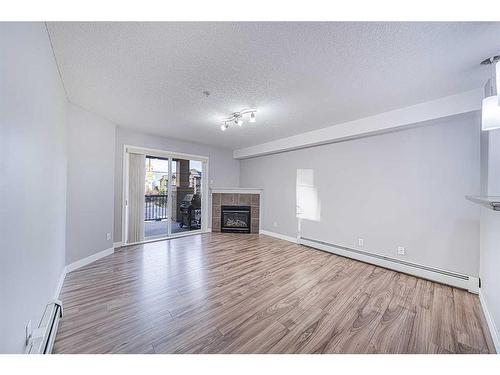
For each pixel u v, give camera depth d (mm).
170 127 3996
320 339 1653
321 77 2104
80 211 3111
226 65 1918
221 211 5867
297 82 2211
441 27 1410
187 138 4895
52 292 1952
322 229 4242
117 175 4070
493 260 1817
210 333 1707
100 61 1874
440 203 2762
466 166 2578
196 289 2465
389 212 3246
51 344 1444
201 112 3154
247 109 2988
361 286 2600
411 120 2770
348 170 3820
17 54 1042
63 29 1477
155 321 1852
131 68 1984
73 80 2227
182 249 4117
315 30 1459
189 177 5855
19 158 1078
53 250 1979
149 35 1533
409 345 1595
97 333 1680
